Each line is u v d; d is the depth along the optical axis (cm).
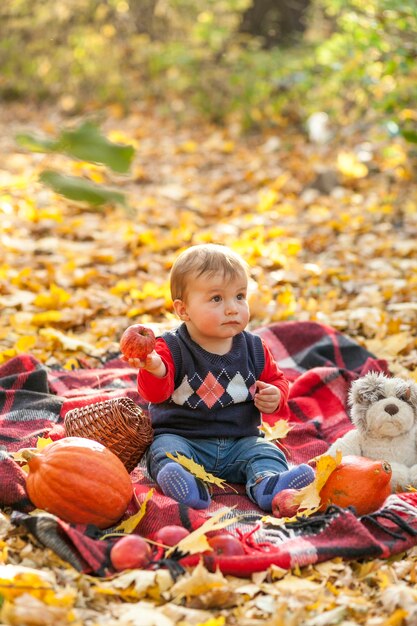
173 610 258
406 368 478
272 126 1158
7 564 281
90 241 743
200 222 787
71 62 1342
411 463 350
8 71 1372
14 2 1329
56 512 304
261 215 799
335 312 568
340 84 992
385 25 757
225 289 344
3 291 595
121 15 1329
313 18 1227
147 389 343
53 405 403
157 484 346
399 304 570
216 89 1229
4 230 742
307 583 274
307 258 693
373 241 715
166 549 287
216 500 340
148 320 554
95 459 307
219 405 351
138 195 879
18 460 349
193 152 1072
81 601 263
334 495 315
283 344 487
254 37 1277
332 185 878
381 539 302
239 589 271
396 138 932
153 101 1320
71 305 569
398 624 253
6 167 981
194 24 1291
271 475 335
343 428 404
